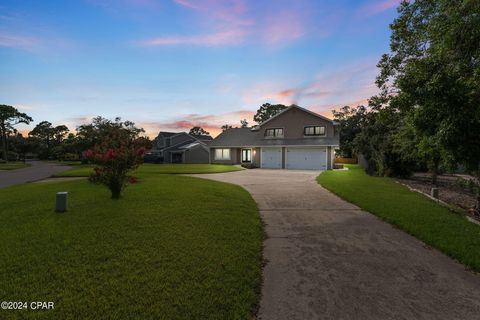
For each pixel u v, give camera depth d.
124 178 8.01
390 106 6.79
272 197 9.35
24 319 2.36
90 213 6.13
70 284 2.99
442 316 2.59
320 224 5.98
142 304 2.64
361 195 9.19
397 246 4.60
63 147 54.22
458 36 5.38
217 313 2.55
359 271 3.61
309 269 3.67
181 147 43.34
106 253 3.86
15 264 3.48
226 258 3.81
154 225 5.25
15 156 58.22
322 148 24.67
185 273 3.32
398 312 2.65
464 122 5.37
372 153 17.84
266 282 3.30
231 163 31.22
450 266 3.79
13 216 5.91
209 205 7.15
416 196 9.24
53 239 4.42
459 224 5.75
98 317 2.41
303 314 2.62
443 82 5.05
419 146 8.20
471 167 6.70
